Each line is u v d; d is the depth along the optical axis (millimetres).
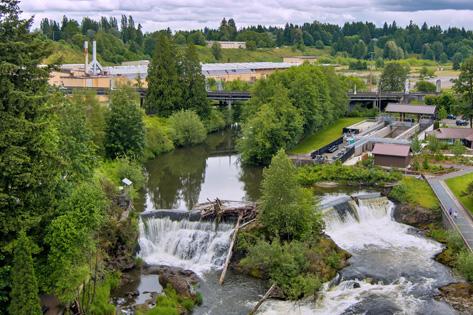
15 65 54219
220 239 82625
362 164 124812
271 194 81062
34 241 57219
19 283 49906
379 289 73000
